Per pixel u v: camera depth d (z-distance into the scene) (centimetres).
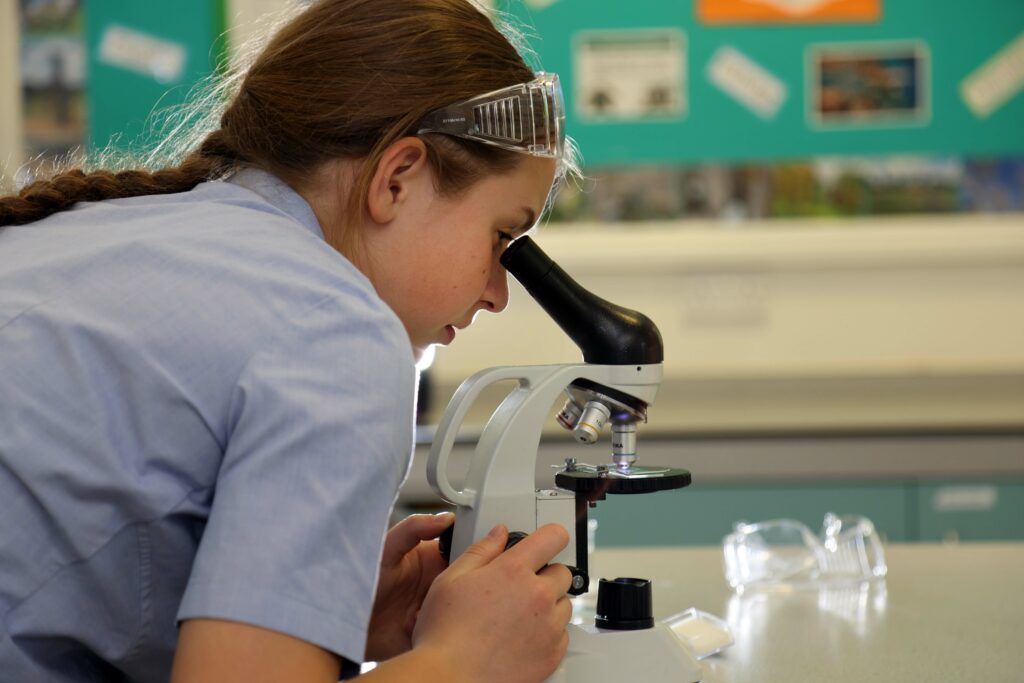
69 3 330
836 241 331
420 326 104
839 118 335
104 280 88
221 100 119
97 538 85
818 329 335
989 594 151
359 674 86
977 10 330
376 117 99
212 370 82
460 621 88
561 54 335
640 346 107
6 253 94
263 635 74
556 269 108
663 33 334
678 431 283
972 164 335
